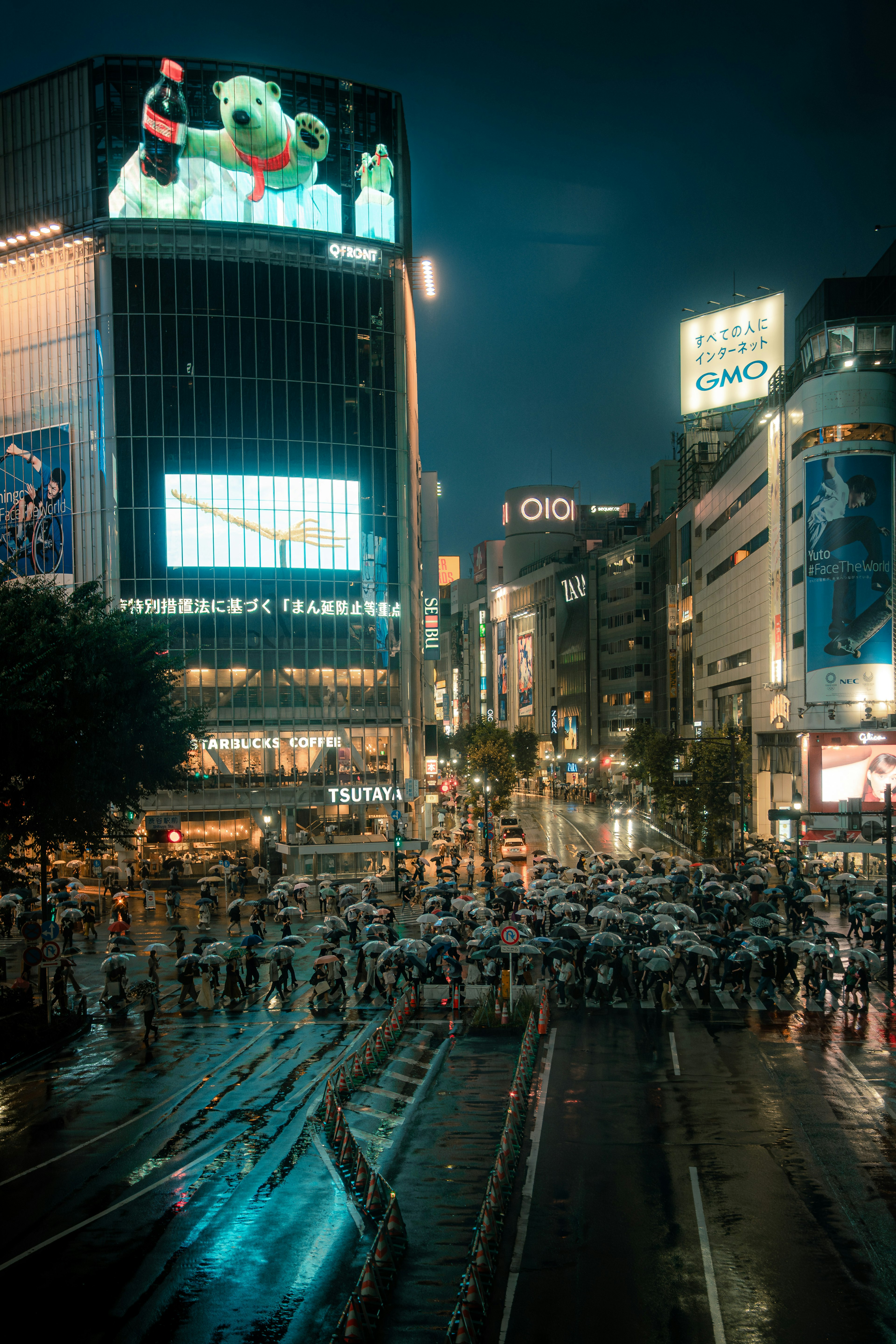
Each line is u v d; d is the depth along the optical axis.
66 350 79.94
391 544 82.81
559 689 194.75
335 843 65.44
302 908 53.09
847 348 69.62
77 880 64.50
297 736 79.44
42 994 30.28
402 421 83.44
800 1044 27.36
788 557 75.75
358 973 34.69
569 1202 16.78
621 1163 18.61
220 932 48.16
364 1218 16.28
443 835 92.50
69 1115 22.00
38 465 80.50
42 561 79.81
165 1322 13.13
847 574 67.88
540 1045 27.56
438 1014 32.19
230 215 79.88
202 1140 20.22
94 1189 17.69
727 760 74.31
